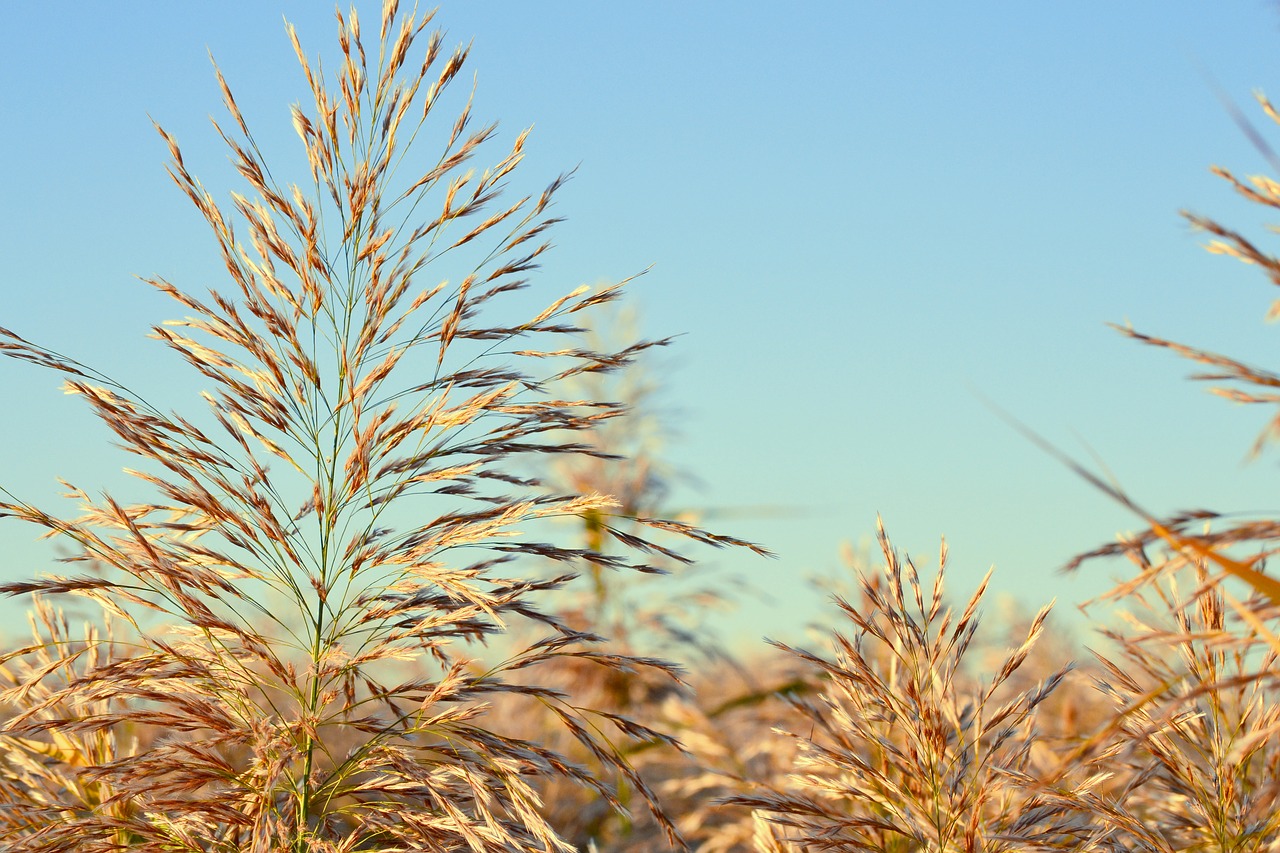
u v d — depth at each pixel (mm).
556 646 2650
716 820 5301
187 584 2477
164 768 2432
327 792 2605
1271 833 2398
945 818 2697
